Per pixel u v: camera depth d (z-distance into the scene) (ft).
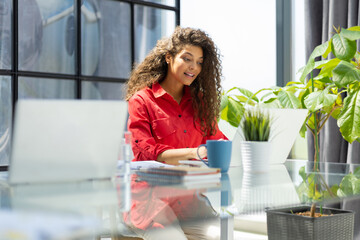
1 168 9.21
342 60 6.74
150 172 3.93
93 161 3.58
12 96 9.35
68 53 10.11
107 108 3.49
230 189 3.35
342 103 7.72
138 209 2.60
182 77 6.92
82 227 2.19
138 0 11.04
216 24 13.33
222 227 5.82
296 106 7.11
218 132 7.44
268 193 3.23
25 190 3.10
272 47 12.35
